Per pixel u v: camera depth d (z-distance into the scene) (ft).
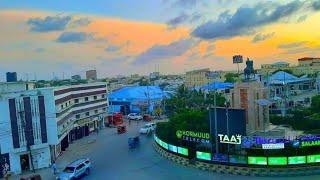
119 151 267.39
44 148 231.09
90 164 217.15
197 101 451.53
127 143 297.33
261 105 239.71
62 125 276.41
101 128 395.75
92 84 377.30
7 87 250.16
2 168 216.54
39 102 228.63
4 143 217.77
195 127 227.40
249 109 236.63
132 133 349.82
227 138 199.11
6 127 218.59
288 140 189.26
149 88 597.52
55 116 234.79
